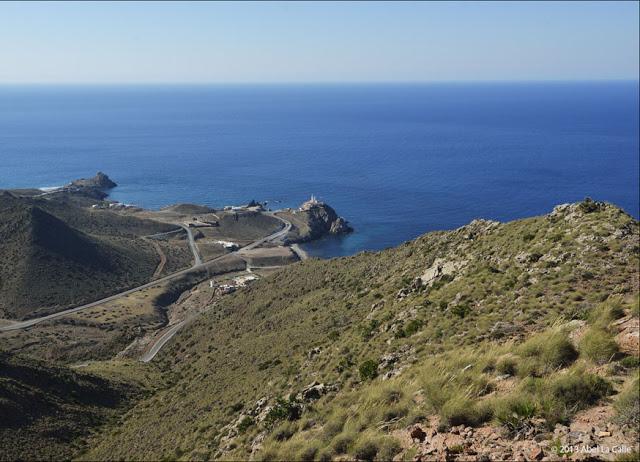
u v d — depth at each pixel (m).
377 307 49.94
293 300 82.25
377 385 22.12
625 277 25.78
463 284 36.44
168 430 44.53
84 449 50.78
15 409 54.38
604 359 15.74
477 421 14.24
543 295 27.14
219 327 91.44
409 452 13.52
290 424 21.89
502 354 19.03
